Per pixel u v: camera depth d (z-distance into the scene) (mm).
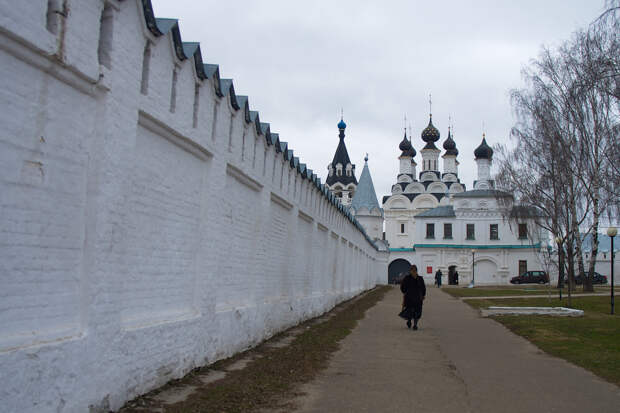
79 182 5289
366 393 7223
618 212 29328
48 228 4891
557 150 31141
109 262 5613
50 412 4684
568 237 35031
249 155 10219
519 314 20188
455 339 13359
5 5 4180
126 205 5902
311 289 17484
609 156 22047
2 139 4371
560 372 9109
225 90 8727
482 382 8133
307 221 16625
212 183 8445
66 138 5082
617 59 15008
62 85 5004
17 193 4535
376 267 55656
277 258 13055
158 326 6762
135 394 6199
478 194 67375
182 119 7246
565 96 28453
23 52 4465
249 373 8125
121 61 5703
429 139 88875
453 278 65938
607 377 8672
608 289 42594
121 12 5656
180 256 7688
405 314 15328
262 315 11531
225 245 9375
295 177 14281
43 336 4746
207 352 8398
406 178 87000
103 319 5520
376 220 69125
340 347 11461
